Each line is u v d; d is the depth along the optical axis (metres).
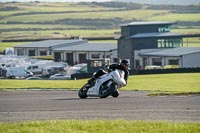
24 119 50.53
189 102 65.75
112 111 56.41
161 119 49.44
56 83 148.50
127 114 53.56
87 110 57.81
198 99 70.00
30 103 68.31
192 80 165.62
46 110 58.69
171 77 183.38
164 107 59.81
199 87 129.00
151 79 173.62
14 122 46.81
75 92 94.75
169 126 42.97
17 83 147.50
